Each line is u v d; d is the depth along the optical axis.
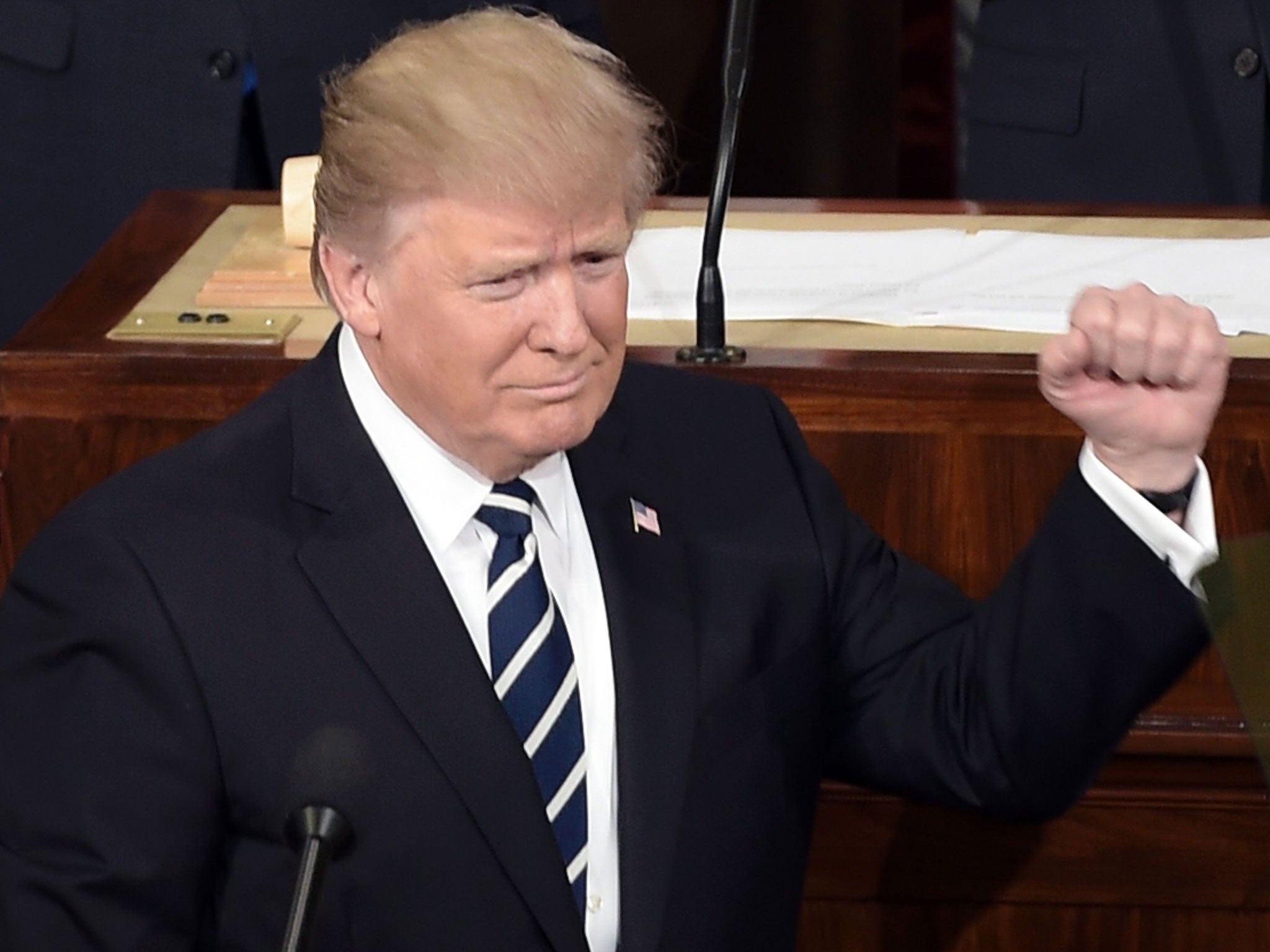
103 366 7.36
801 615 6.55
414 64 5.37
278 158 11.82
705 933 6.25
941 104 17.98
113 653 5.82
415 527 6.05
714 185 7.38
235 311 7.81
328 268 5.67
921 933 7.83
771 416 6.91
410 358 5.59
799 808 6.59
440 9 11.98
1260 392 7.28
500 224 5.29
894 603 6.77
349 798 5.86
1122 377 5.77
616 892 6.13
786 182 18.00
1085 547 6.16
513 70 5.29
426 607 5.96
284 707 5.86
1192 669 7.48
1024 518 7.46
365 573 5.96
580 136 5.27
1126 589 6.11
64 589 5.89
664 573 6.38
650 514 6.49
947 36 17.92
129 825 5.75
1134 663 6.16
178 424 7.41
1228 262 8.34
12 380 7.40
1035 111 11.66
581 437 5.63
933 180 18.08
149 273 8.41
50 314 7.85
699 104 17.58
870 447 7.43
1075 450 7.41
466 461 6.09
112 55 11.57
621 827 6.07
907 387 7.34
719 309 7.40
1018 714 6.30
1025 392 7.32
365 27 11.79
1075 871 7.66
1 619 6.04
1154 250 8.52
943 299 8.02
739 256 8.53
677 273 8.36
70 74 11.60
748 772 6.36
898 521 7.49
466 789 5.87
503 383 5.50
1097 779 7.53
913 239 8.74
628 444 6.63
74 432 7.44
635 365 6.99
